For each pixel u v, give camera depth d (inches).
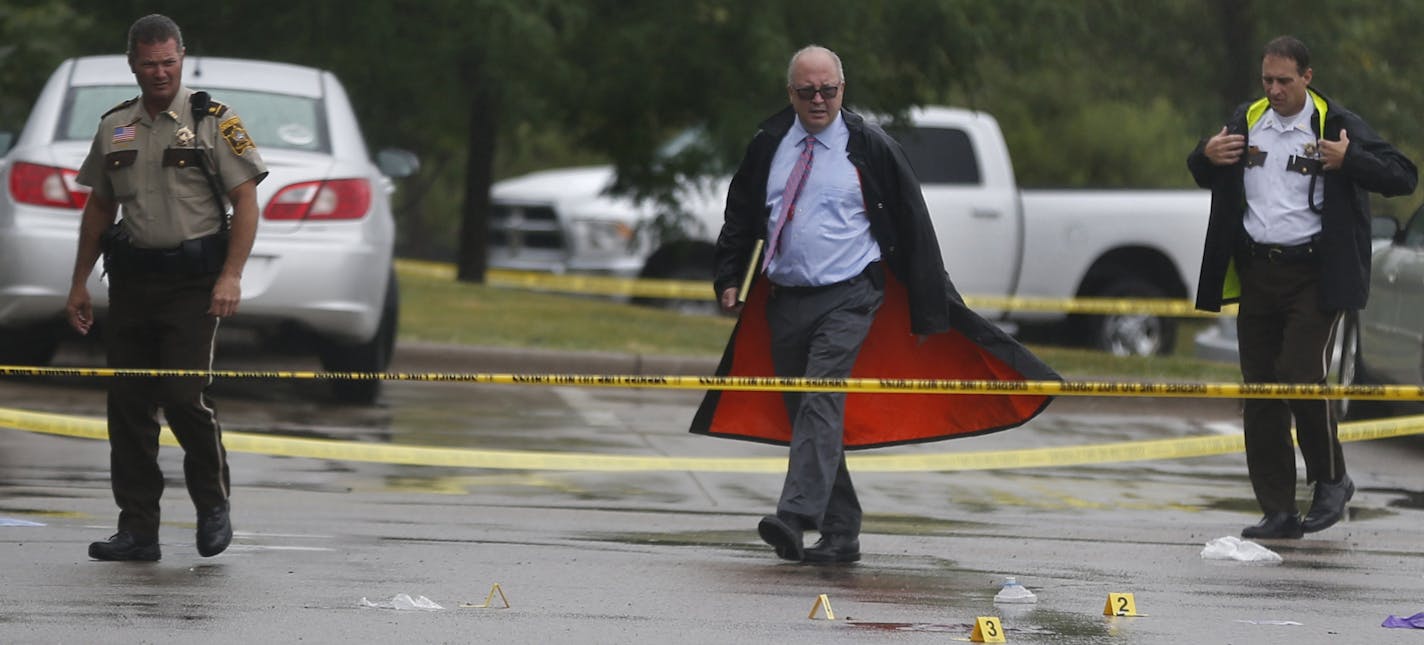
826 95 1101.7
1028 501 1437.0
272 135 1779.0
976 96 4714.6
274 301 1718.8
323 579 1019.9
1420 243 1823.3
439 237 6028.5
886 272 1144.8
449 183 5723.4
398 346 2235.5
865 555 1157.1
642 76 2989.7
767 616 946.7
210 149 1039.0
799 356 1123.3
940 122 2901.1
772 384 1079.0
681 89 3014.3
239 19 2903.5
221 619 906.7
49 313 1733.5
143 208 1034.7
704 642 882.8
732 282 1130.7
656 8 2952.8
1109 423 2050.9
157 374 1035.9
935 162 2876.5
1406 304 1819.6
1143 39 3882.9
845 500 1130.7
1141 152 4739.2
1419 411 1872.5
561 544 1164.5
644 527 1246.3
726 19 2945.4
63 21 3299.7
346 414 1814.7
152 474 1062.4
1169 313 2849.4
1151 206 2923.2
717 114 2938.0
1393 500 1504.7
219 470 1066.1
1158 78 3991.1
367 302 1771.7
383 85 3100.4
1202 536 1278.3
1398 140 3735.2
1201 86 3932.1
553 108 3193.9
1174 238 2923.2
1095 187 3014.3
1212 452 1460.4
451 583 1018.7
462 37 2883.9
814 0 2913.4
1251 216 1269.7
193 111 1039.6
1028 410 1132.5
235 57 2935.5
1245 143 1270.9
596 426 1822.1
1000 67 4458.7
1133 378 2308.1
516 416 1875.0
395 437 1664.6
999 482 1544.0
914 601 998.4
